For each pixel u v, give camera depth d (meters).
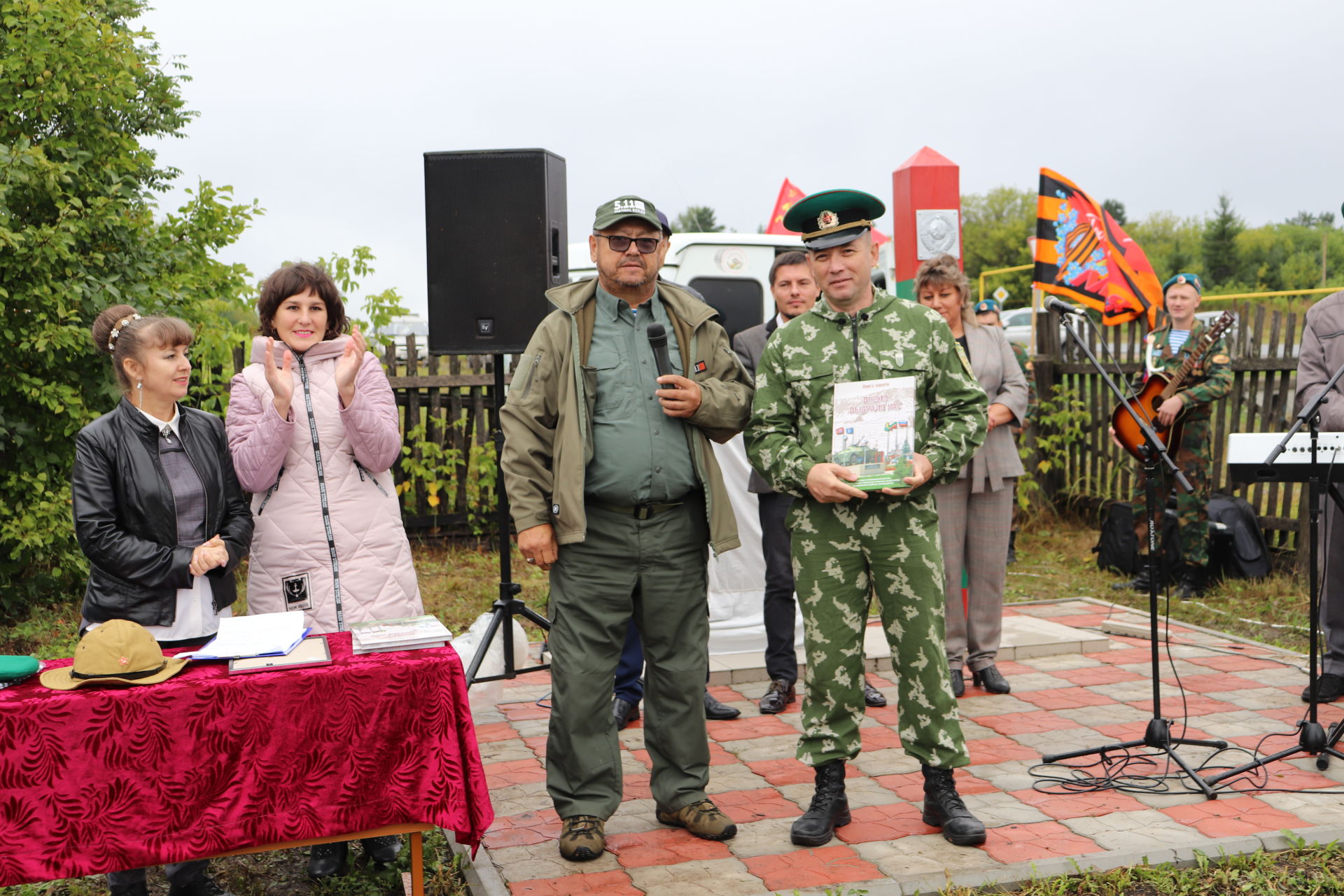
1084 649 5.55
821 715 3.31
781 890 2.93
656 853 3.23
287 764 2.53
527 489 3.24
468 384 8.35
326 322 3.42
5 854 2.37
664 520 3.31
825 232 3.29
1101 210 9.45
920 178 5.34
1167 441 6.12
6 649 5.92
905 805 3.56
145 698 2.43
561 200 4.78
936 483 3.27
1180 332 6.80
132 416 3.08
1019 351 8.95
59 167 6.35
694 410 3.25
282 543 3.27
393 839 3.29
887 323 3.32
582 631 3.31
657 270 3.33
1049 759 3.83
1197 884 2.94
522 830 3.44
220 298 8.38
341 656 2.68
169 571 3.00
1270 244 60.53
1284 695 4.73
